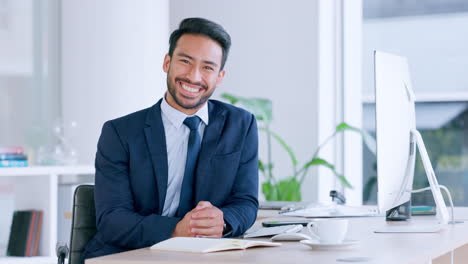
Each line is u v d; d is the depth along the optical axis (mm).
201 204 2215
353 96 5277
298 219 2664
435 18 5141
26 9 5316
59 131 4629
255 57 5258
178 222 2189
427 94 5141
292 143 5156
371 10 5277
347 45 5273
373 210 2986
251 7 5270
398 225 2455
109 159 2385
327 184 5172
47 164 4473
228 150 2443
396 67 2500
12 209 4641
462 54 5082
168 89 2418
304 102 5125
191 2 5445
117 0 4887
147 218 2211
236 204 2398
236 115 2504
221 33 2379
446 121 5129
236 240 1854
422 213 2881
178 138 2424
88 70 4914
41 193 4262
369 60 5289
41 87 5328
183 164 2424
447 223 2525
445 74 5121
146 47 4930
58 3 5375
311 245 1810
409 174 2535
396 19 5230
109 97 4883
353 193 5246
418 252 1757
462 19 5078
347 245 1836
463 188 5105
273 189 4824
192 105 2387
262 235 2146
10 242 4219
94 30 4906
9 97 5234
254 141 2521
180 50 2359
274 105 5203
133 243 2217
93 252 2299
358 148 5277
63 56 5008
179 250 1793
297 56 5145
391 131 2398
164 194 2371
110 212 2287
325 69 5184
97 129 4902
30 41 5320
